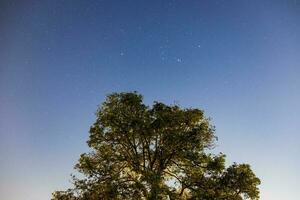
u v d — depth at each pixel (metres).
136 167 22.00
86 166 21.98
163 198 20.22
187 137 21.92
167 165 22.81
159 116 22.00
